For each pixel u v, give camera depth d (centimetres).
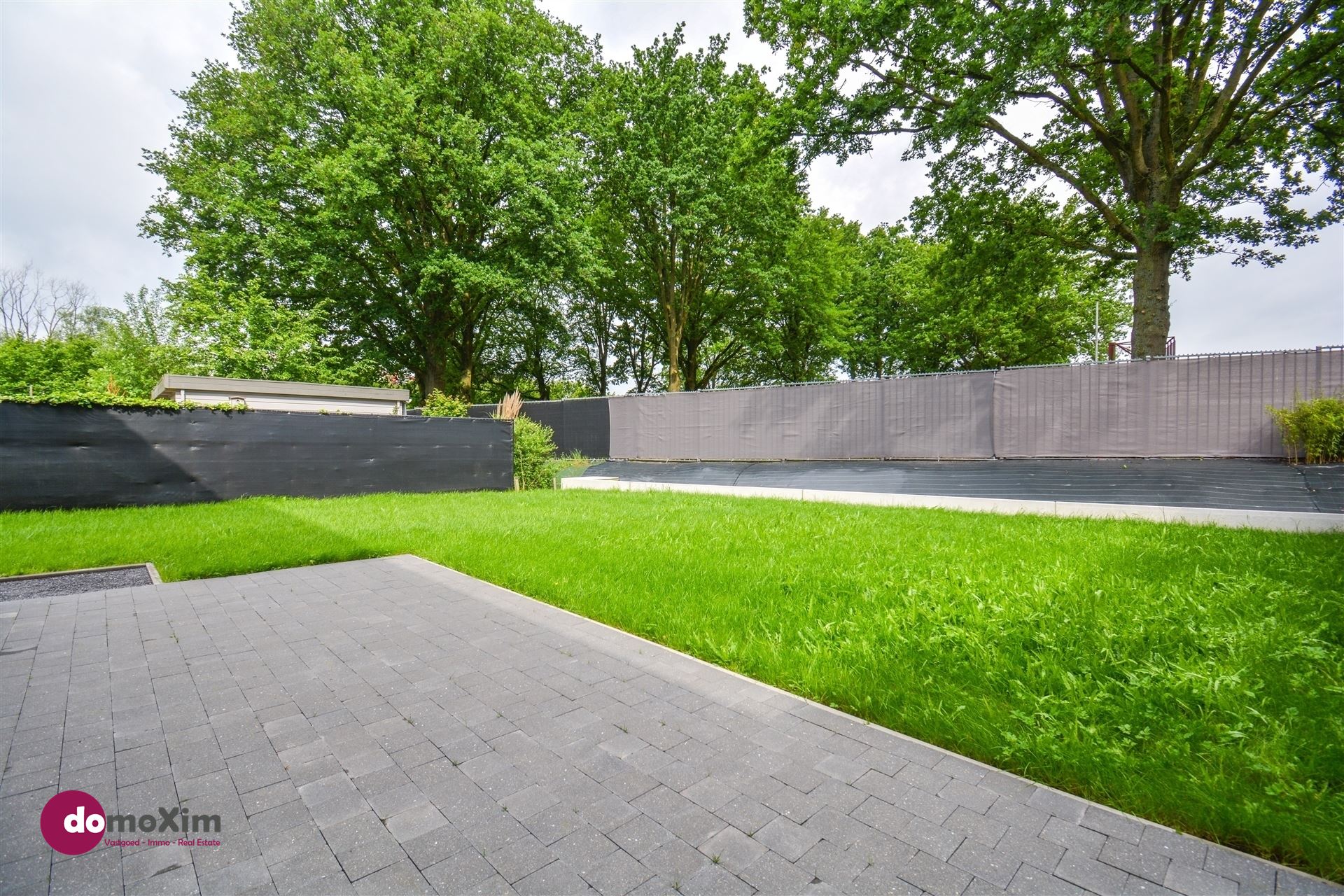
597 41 2644
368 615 463
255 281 2148
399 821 212
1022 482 1096
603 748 264
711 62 2417
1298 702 285
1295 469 919
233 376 1988
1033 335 3039
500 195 2288
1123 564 566
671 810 220
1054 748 248
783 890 178
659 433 1811
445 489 1417
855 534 766
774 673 340
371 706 306
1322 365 962
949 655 351
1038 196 1761
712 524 859
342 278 2325
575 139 2497
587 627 435
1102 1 1047
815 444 1508
